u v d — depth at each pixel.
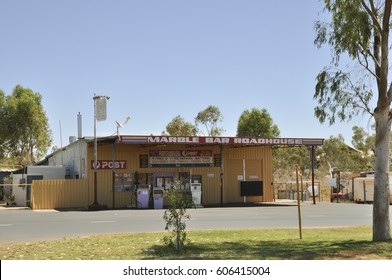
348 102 13.65
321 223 19.44
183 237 11.98
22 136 51.41
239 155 34.84
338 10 13.26
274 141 31.59
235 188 34.59
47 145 53.59
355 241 13.20
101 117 28.20
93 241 13.54
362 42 13.05
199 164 33.12
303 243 12.97
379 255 10.38
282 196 41.34
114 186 29.80
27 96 51.50
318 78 13.72
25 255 10.98
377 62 13.29
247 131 53.66
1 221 20.11
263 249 11.67
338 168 60.03
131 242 13.27
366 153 62.66
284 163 66.75
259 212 25.23
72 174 34.38
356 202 36.31
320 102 13.83
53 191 28.86
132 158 31.27
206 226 18.02
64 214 23.88
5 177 38.53
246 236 14.77
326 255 10.38
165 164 32.12
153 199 29.69
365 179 36.03
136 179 31.17
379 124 13.09
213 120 53.88
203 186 33.12
